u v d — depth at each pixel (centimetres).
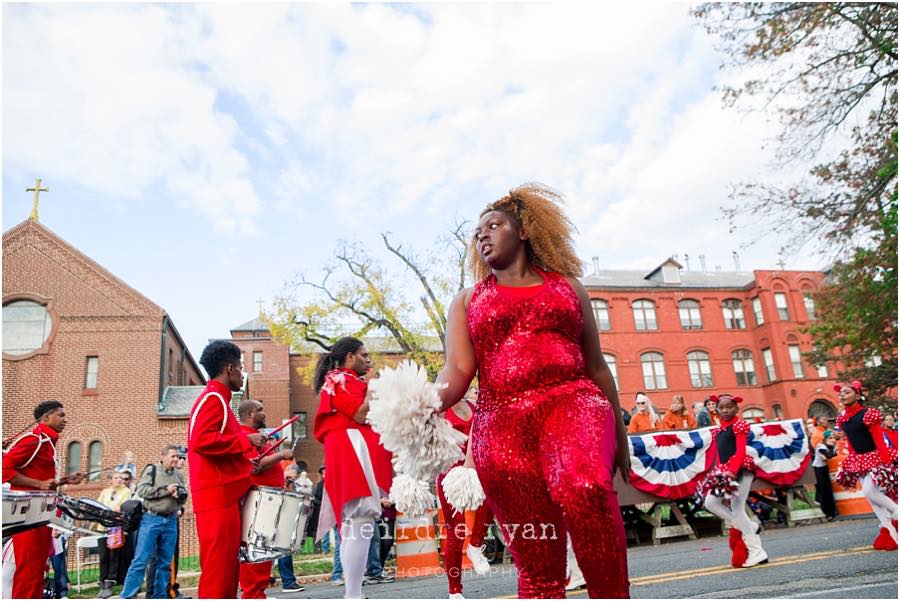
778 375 4016
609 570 168
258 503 425
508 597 486
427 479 186
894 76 1401
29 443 530
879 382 2866
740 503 595
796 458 1052
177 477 811
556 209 232
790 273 4184
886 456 633
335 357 461
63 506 539
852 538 768
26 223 2922
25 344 2822
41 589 501
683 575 536
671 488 975
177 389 2992
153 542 769
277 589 854
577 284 222
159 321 2908
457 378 211
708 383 4084
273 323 2891
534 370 198
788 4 1372
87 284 2903
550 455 183
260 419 646
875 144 1469
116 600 773
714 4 1388
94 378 2817
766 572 518
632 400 3950
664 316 4131
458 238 2811
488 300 212
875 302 1664
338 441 422
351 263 2894
